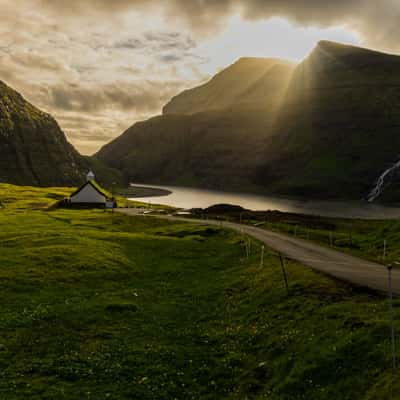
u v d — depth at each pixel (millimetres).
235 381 20969
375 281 31094
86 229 80500
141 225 92812
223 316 30859
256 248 54812
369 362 17812
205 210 148375
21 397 18859
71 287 39219
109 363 22938
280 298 30359
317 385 17969
